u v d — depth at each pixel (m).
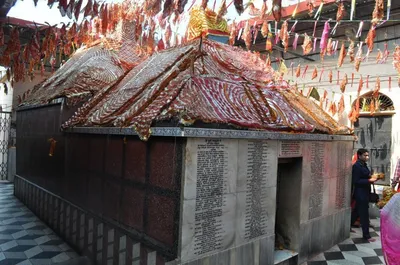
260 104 5.02
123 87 5.82
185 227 3.49
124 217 4.41
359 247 5.98
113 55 7.68
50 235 6.25
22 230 6.46
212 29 6.71
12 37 5.42
